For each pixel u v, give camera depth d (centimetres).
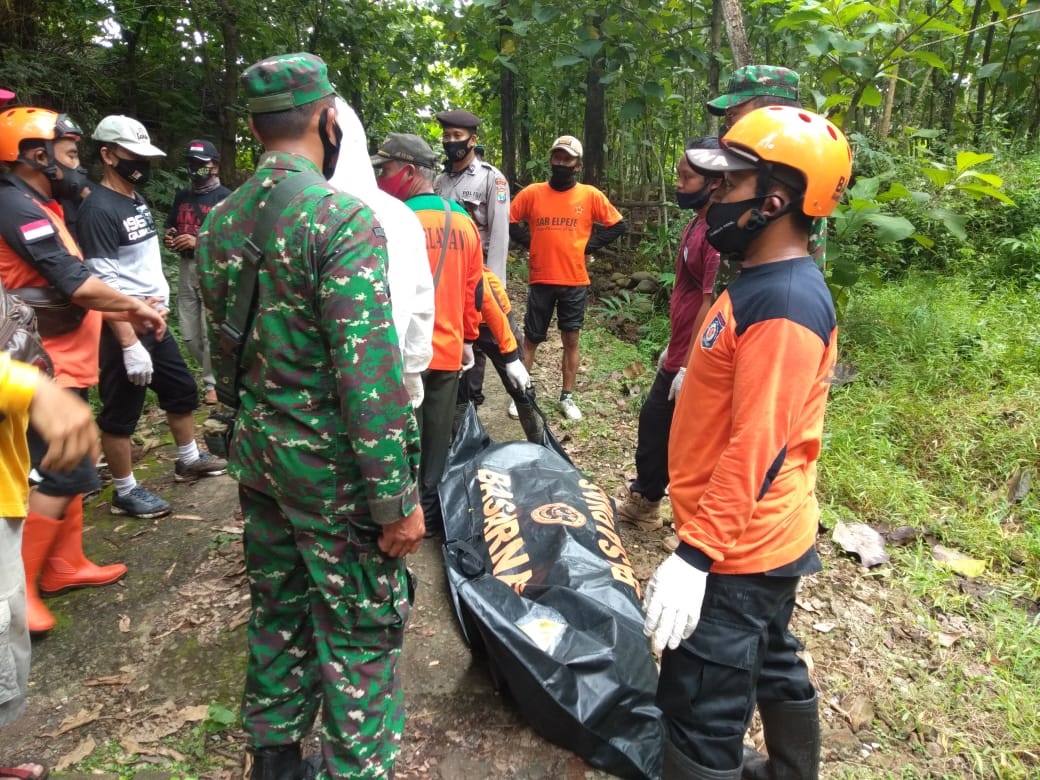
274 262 151
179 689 236
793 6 427
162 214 599
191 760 209
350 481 160
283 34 784
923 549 317
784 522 155
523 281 788
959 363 458
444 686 238
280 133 161
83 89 593
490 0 625
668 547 322
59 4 570
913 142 706
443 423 306
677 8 623
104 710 227
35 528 252
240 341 161
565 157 438
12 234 254
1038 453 366
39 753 211
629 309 656
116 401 319
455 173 445
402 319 184
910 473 372
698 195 259
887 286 578
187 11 685
